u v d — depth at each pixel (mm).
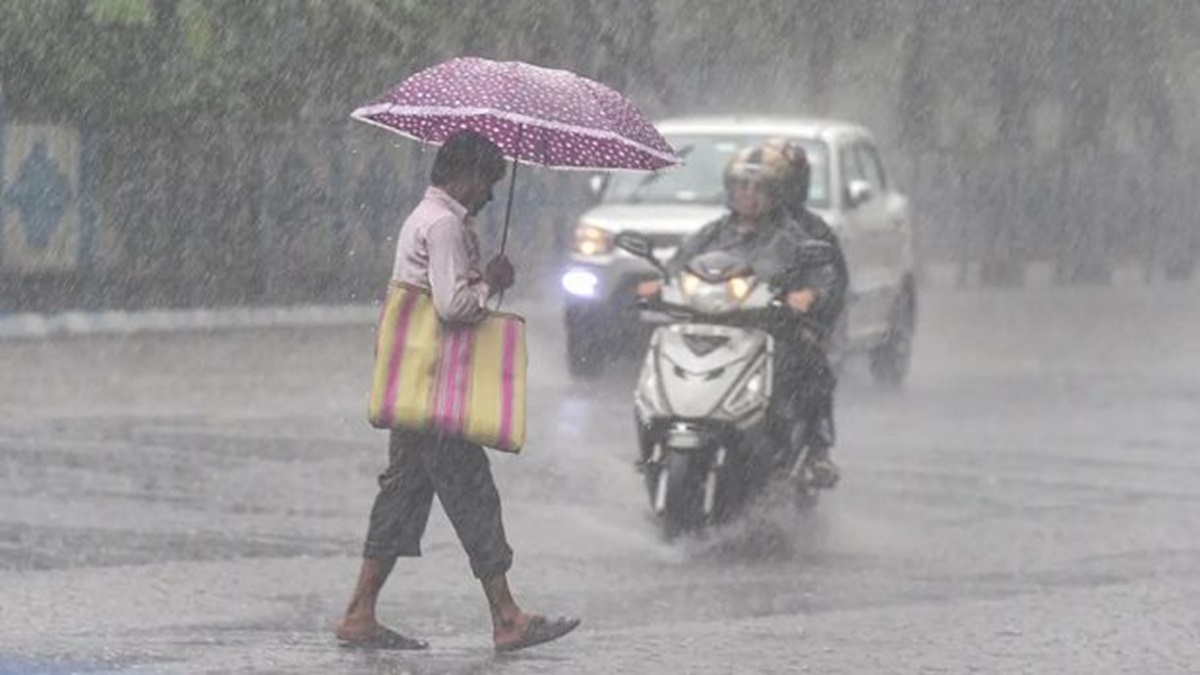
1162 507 33219
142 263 70625
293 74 72938
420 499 21781
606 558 27922
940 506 33031
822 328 29484
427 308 21391
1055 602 25203
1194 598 25609
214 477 33969
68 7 67750
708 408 28500
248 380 50031
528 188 81125
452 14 74688
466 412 21250
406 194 78938
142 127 70562
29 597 24016
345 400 45969
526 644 21609
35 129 67625
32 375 49969
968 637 23000
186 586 24953
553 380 51656
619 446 39500
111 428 39969
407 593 25125
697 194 50938
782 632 23109
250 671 20453
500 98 21250
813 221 30219
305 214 75438
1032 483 35750
